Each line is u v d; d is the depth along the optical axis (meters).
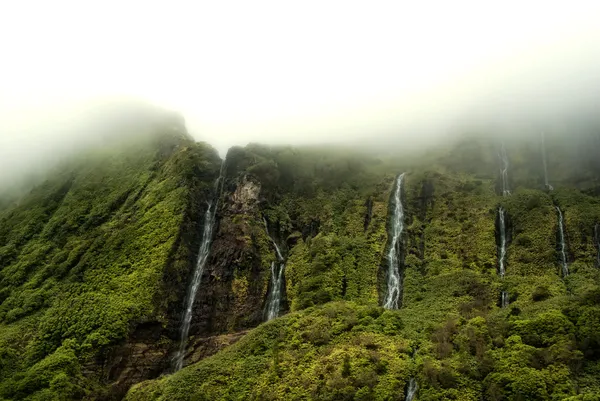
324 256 103.12
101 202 130.38
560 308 69.81
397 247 107.31
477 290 87.38
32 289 106.56
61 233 123.00
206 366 79.75
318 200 126.00
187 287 103.25
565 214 100.12
